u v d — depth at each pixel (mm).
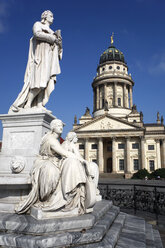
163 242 4859
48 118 5223
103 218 4371
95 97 79625
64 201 3561
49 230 3125
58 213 3453
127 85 78250
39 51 5543
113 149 61281
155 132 66188
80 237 3166
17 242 2941
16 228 3184
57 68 5723
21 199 4035
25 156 4762
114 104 73125
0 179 3820
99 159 60875
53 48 5773
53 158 4066
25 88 5547
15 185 3994
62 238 3012
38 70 5434
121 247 3562
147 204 9219
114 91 74625
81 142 64875
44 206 3457
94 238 3283
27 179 3857
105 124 63344
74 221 3332
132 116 70125
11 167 4535
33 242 2861
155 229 5703
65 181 3588
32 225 3104
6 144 5117
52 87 5668
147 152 65812
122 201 10477
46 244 2883
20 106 5480
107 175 57844
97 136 62562
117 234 3902
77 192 3717
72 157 3838
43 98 5699
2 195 4098
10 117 5176
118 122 62750
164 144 65562
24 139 5047
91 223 3475
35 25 5480
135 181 44656
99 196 6016
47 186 3523
